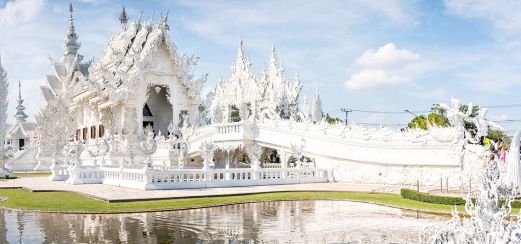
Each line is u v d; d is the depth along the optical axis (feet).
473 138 62.13
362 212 56.39
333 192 81.10
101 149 150.92
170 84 183.62
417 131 99.25
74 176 95.45
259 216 52.70
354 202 67.41
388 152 102.06
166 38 179.73
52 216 52.06
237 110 221.87
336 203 66.08
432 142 95.81
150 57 178.29
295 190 83.10
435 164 94.73
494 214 24.75
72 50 263.70
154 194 72.54
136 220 49.37
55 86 254.06
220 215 53.36
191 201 65.62
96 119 201.26
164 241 38.65
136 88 175.73
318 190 83.71
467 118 64.75
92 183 96.37
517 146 25.52
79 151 126.52
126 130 170.71
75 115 226.58
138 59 176.14
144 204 61.87
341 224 47.42
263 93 215.72
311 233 42.32
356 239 39.78
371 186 94.32
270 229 44.34
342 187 91.50
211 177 89.10
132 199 65.62
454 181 91.97
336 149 109.70
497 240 23.57
